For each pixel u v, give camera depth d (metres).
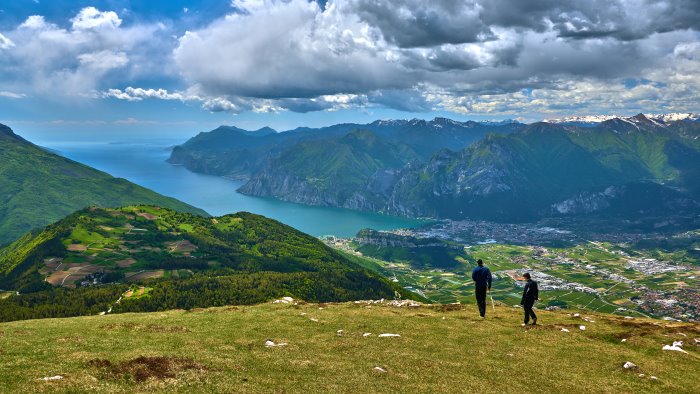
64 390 21.86
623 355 36.06
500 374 29.92
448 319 48.38
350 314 51.44
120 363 27.05
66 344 33.06
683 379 30.62
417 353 34.19
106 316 52.56
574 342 39.94
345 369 28.86
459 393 25.36
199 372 26.27
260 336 38.94
